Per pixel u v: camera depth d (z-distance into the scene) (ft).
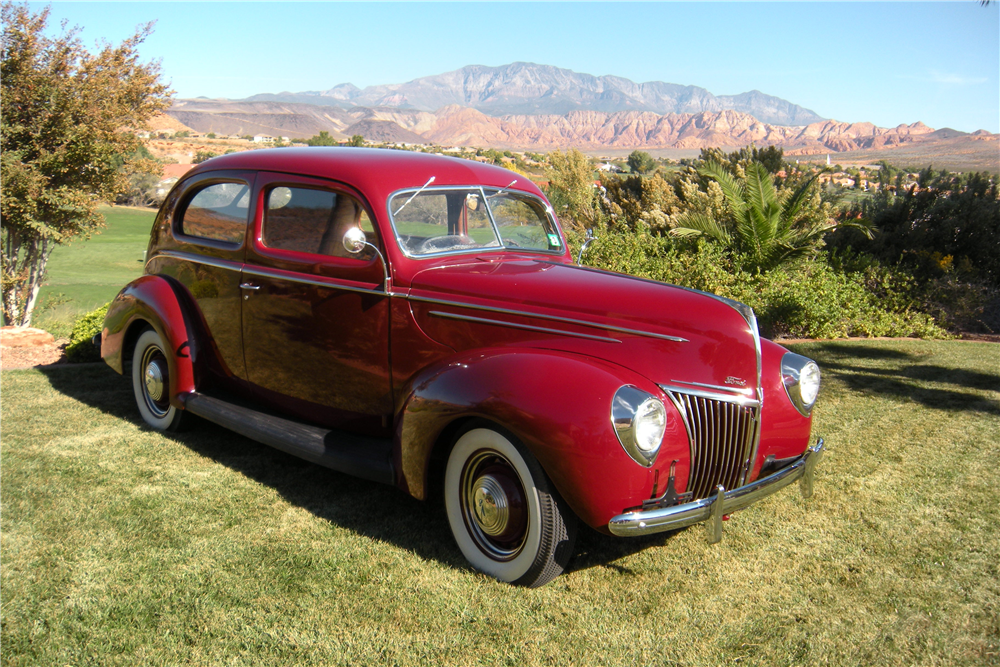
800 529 11.23
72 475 12.79
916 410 17.88
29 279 37.88
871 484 13.05
